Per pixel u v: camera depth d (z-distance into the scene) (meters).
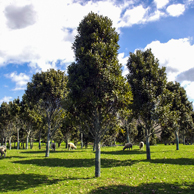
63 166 22.09
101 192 12.19
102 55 17.61
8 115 62.94
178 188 12.59
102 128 19.08
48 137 31.58
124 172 18.25
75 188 13.30
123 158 27.91
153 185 13.50
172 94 27.48
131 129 61.38
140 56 29.77
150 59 29.75
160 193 11.73
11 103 55.62
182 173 16.84
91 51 17.86
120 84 17.44
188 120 40.97
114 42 19.58
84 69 17.45
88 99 17.52
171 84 43.12
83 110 18.34
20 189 13.55
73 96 17.41
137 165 21.70
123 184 13.94
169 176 15.99
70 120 19.19
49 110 32.50
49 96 32.16
